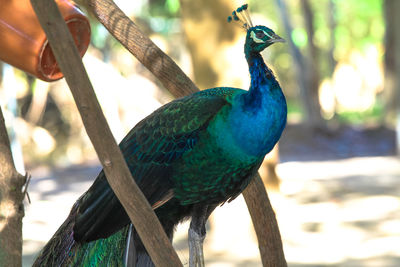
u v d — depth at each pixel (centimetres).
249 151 335
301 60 2084
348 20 3183
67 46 213
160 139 341
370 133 1986
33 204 1228
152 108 1523
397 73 1769
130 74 1717
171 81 349
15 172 285
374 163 1605
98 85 1463
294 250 893
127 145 350
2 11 282
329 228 989
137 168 344
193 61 910
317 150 1856
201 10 891
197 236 358
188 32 905
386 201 1155
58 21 211
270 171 924
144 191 344
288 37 2106
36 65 290
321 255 866
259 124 333
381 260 832
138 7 1830
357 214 1068
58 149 1878
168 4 1847
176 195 350
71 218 355
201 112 337
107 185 330
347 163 1630
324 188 1293
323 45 3114
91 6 341
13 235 284
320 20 3089
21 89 1827
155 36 1852
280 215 1067
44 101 1852
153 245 241
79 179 1531
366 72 3266
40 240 928
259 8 2791
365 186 1299
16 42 285
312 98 2033
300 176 1459
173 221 374
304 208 1120
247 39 345
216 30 894
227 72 898
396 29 1791
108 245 355
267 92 337
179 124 338
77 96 219
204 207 360
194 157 339
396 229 973
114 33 343
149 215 237
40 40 285
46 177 1568
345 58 3266
